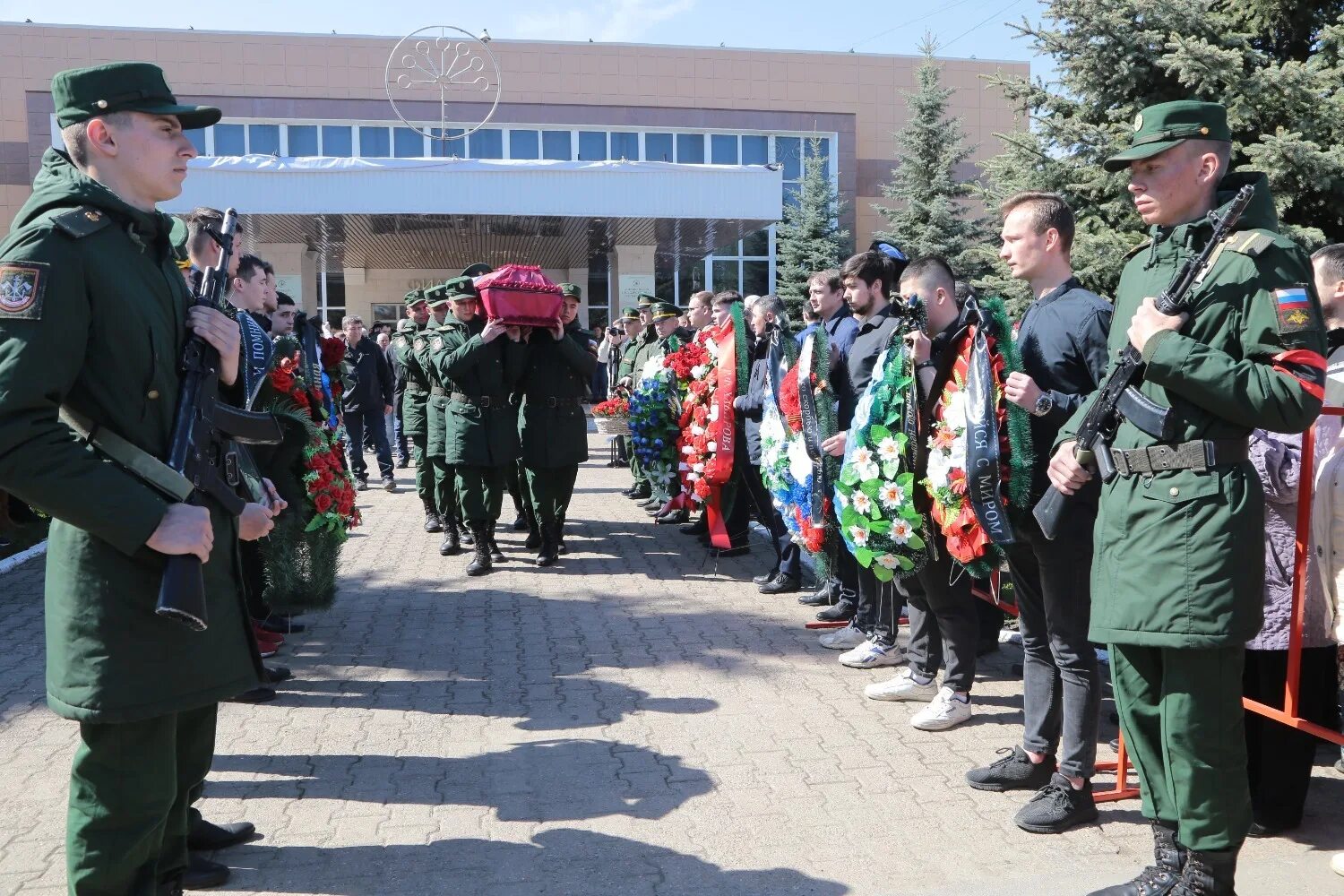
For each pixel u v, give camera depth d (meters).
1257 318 2.57
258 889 3.08
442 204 16.23
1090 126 10.16
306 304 23.09
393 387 14.34
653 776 3.90
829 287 6.02
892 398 4.20
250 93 25.80
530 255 24.42
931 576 4.26
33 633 6.00
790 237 26.12
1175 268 2.79
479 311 7.55
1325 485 3.44
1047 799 3.46
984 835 3.40
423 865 3.23
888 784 3.81
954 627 4.35
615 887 3.08
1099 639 2.83
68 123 2.41
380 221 17.52
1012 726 4.41
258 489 3.29
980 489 3.47
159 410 2.42
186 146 2.52
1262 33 10.55
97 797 2.40
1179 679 2.70
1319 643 3.45
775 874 3.15
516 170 16.39
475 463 7.40
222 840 3.32
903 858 3.24
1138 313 2.68
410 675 5.21
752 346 7.00
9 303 2.15
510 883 3.11
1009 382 3.41
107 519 2.19
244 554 5.61
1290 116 9.32
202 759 2.86
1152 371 2.62
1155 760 2.87
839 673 5.20
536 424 7.70
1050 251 3.64
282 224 17.59
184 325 2.56
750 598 6.87
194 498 2.42
